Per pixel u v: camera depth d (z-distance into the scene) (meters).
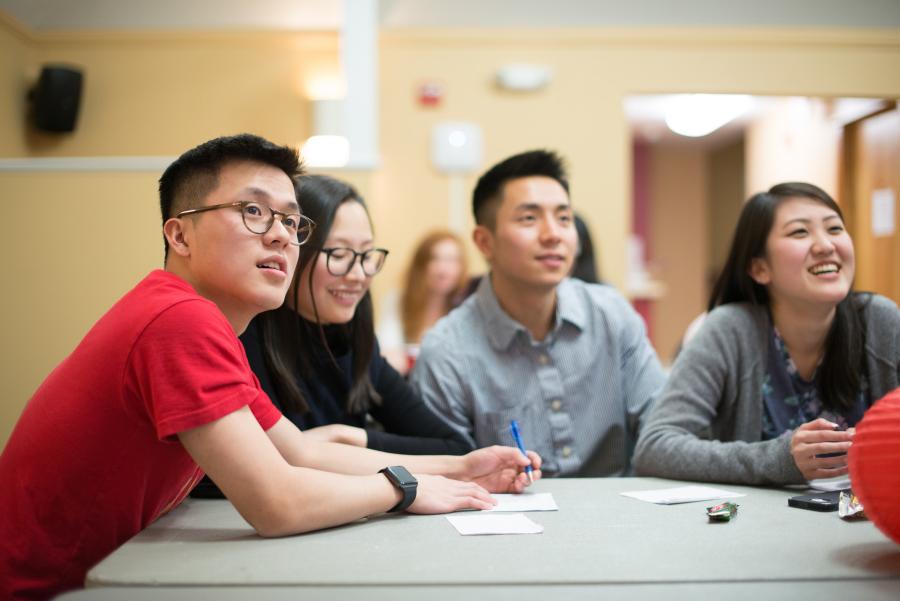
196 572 0.83
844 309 1.57
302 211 1.54
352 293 1.57
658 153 7.80
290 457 1.23
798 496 1.18
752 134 5.54
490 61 4.22
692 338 1.67
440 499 1.13
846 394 1.58
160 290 1.04
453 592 0.76
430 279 3.81
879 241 3.94
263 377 1.50
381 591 0.77
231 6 4.13
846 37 4.10
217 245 1.05
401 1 4.21
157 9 4.11
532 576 0.80
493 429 1.83
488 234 1.89
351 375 1.63
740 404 1.62
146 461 1.03
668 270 7.83
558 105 4.22
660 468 1.44
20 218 2.36
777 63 4.14
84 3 4.05
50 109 3.85
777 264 1.56
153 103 4.13
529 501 1.21
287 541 0.96
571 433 1.84
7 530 1.02
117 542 1.05
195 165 1.07
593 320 1.90
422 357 1.90
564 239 1.79
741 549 0.91
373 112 3.45
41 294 2.37
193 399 0.94
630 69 4.20
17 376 2.36
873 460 0.88
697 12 4.19
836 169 4.21
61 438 1.01
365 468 1.27
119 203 2.37
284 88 4.17
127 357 0.98
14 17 3.82
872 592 0.76
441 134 4.18
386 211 4.23
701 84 4.17
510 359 1.86
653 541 0.95
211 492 1.34
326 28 4.14
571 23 4.23
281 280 1.09
